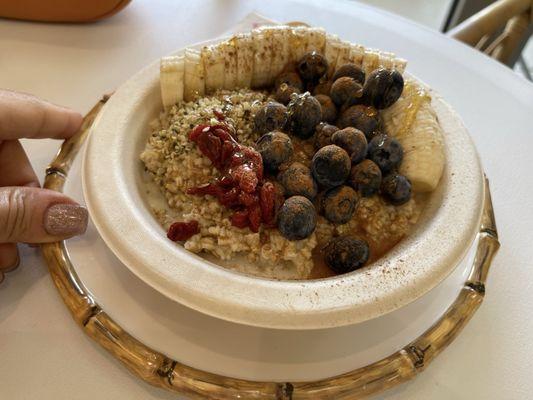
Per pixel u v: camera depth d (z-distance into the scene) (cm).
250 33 113
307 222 84
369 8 165
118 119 94
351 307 69
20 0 134
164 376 69
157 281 70
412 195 99
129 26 146
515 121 128
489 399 74
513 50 184
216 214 89
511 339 82
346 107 103
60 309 79
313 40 112
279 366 72
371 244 93
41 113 91
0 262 80
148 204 93
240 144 96
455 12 241
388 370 71
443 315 79
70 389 70
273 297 68
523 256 96
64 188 93
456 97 134
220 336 75
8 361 72
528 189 111
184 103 107
